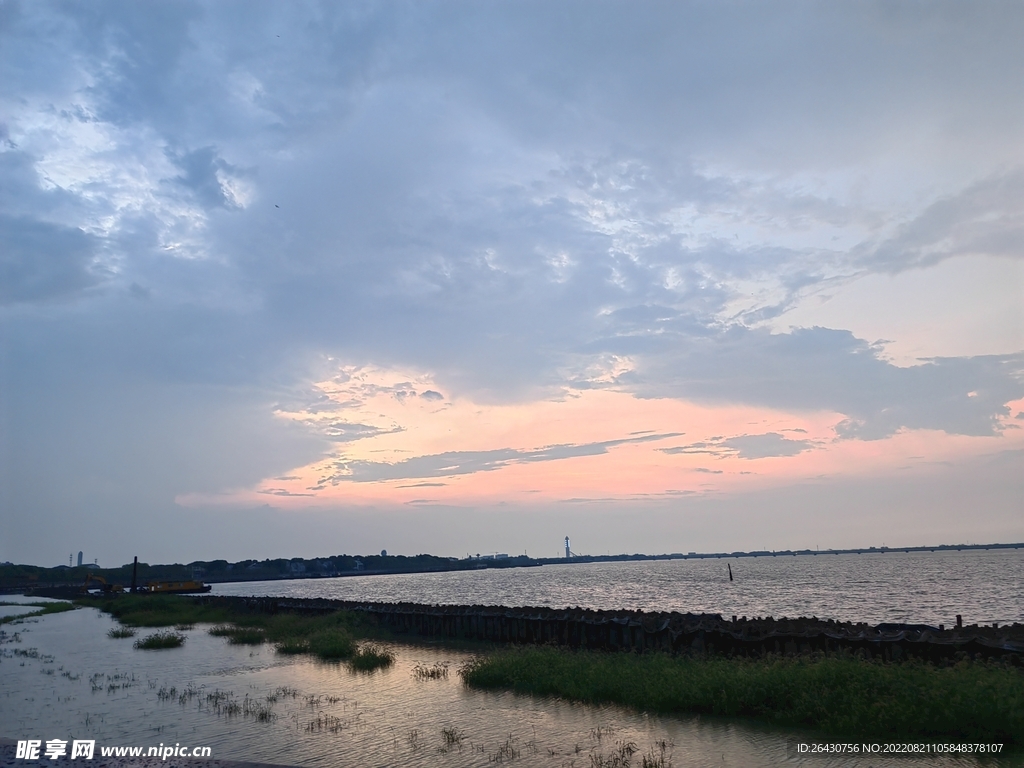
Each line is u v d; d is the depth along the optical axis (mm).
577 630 26906
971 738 11992
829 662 15297
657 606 57094
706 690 15344
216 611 54188
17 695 19875
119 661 27172
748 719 14289
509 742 13445
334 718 15930
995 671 13617
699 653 20234
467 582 148875
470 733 14242
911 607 50531
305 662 25891
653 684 16375
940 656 16641
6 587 131875
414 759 12539
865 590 72062
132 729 15367
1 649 32031
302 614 49688
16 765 12688
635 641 24016
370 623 39969
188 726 15508
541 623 28797
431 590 113000
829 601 57906
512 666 20031
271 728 15148
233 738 14383
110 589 102438
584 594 81062
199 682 21688
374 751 13109
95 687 20953
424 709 16672
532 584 120938
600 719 14953
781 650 19594
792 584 89688
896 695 13281
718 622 22953
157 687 20859
